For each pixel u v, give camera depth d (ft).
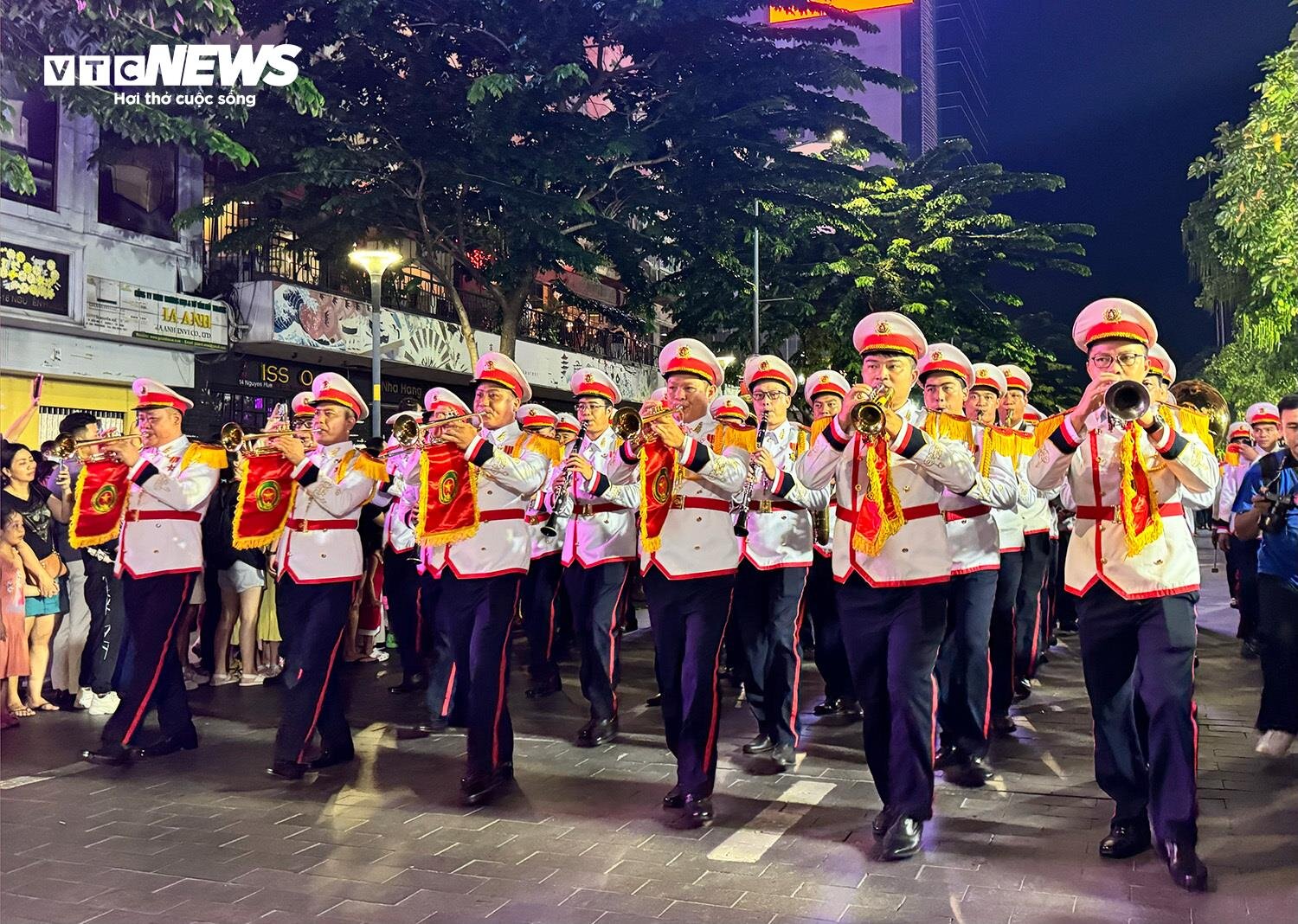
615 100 59.77
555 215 52.90
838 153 83.61
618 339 105.40
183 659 29.40
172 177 56.18
